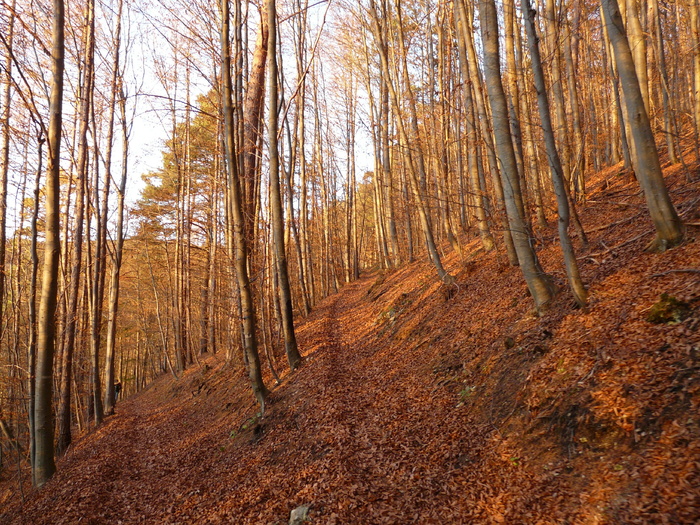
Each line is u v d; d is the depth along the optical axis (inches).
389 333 569.6
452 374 339.9
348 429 315.6
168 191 1083.9
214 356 1015.0
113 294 785.6
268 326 578.2
